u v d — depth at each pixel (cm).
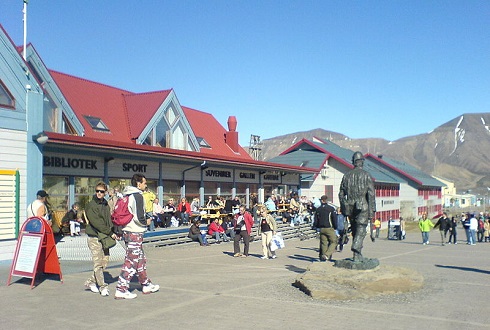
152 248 2003
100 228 982
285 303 943
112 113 2712
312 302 953
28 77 1514
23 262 1081
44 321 802
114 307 902
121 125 2666
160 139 2786
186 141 2916
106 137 2486
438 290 1094
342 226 1741
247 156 3822
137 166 2339
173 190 2598
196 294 1027
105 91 2869
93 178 2095
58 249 1544
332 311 878
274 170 3484
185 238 2245
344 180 1186
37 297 980
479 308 908
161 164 2494
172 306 913
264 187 3541
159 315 845
